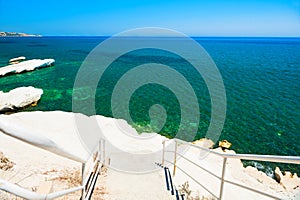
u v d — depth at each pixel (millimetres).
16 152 6332
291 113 17672
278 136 13664
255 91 24766
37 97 19000
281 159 1966
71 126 10492
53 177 4664
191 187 4973
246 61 50406
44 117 11312
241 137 13438
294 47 102188
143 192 4449
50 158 6203
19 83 26922
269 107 19109
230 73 35812
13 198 2516
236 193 5238
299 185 7750
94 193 4156
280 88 26266
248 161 10273
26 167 5227
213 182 5695
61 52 66438
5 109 16688
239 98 21812
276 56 62094
